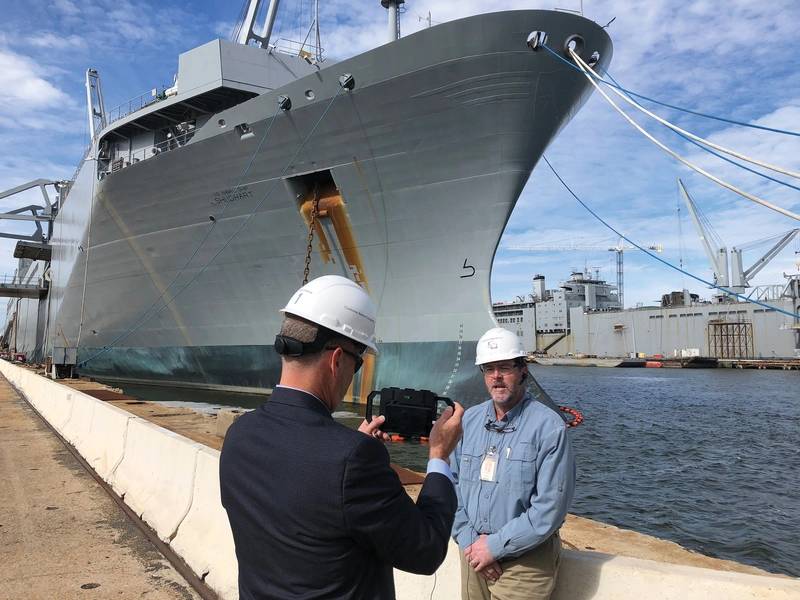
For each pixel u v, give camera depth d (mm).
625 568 1902
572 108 10719
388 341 12617
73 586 3592
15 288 33094
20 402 15023
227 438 1363
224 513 3707
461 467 2250
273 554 1202
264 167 12500
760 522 8977
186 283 15266
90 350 20188
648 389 37781
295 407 1311
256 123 12117
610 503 9938
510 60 9766
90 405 7887
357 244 12266
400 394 1728
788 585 1667
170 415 11250
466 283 11500
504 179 10648
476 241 11203
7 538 4469
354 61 10648
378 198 11664
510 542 1943
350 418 12297
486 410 2287
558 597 2012
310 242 12305
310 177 12383
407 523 1218
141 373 18375
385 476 1220
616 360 75000
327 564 1173
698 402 28781
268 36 16266
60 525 4781
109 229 16703
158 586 3604
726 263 82562
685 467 13070
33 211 34781
